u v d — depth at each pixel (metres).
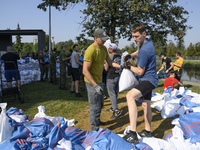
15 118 3.55
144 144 2.34
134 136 2.44
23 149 2.41
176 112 3.96
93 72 3.03
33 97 6.20
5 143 2.48
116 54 4.25
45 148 2.42
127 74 2.93
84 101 5.55
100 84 3.16
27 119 3.69
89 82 3.03
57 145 2.38
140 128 3.44
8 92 5.25
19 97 5.33
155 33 12.58
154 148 2.33
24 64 9.76
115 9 11.35
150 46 2.55
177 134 2.58
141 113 4.33
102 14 11.81
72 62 6.16
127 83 2.91
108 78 4.12
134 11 10.38
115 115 4.05
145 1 10.43
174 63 7.50
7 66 5.75
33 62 10.95
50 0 12.02
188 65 33.12
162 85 8.55
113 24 12.20
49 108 4.80
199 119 2.91
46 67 11.00
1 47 23.88
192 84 8.84
